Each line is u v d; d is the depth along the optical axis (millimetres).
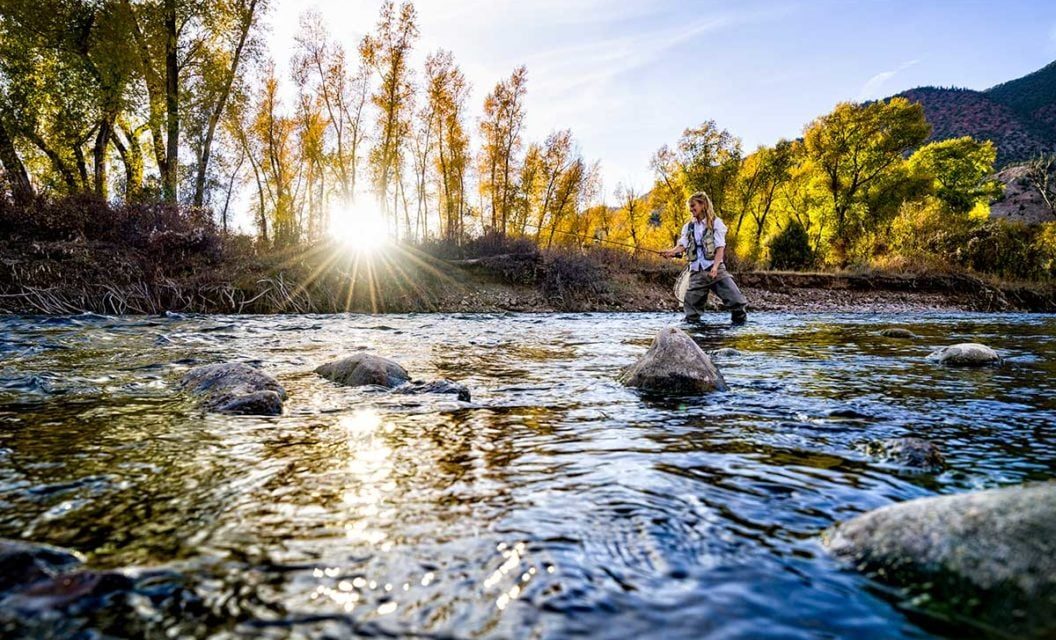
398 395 3518
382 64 25109
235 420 2842
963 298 20781
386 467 2129
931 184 44562
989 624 1097
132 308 11633
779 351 6227
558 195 32719
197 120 19062
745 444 2465
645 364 3973
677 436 2598
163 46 18453
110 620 1112
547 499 1804
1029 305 21062
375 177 27516
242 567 1346
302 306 13930
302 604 1185
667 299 18516
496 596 1219
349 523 1613
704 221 10555
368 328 9141
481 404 3293
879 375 4496
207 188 20766
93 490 1870
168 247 13578
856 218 42250
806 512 1707
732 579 1301
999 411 3166
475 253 18453
